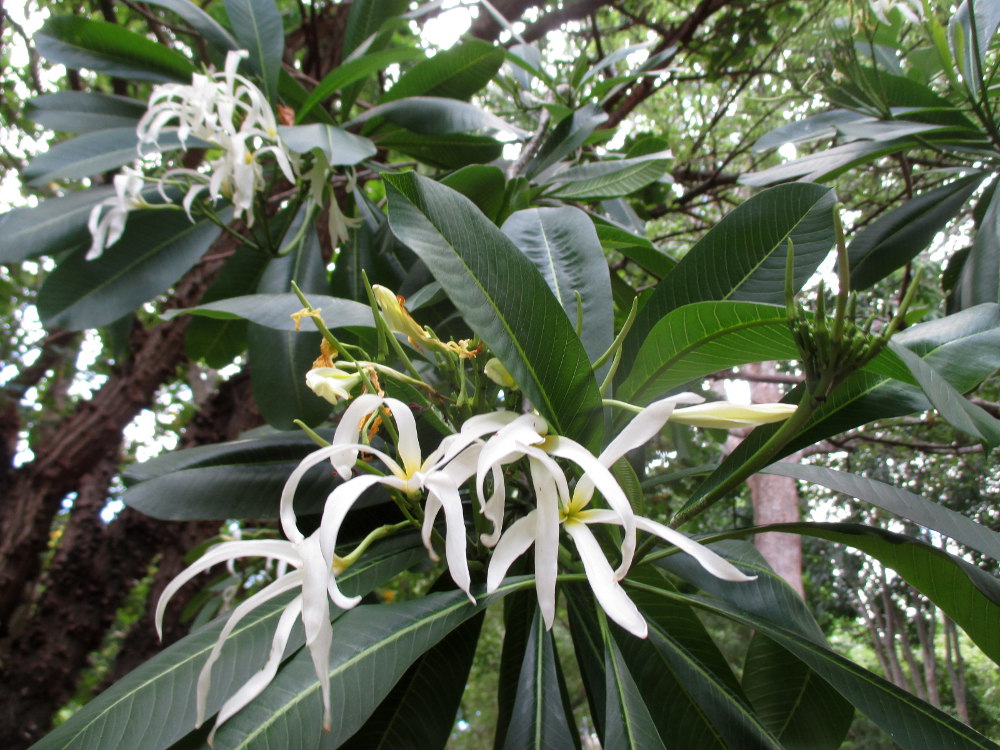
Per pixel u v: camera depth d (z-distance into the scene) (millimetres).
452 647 451
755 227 484
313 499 542
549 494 341
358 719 348
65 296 743
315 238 839
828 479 453
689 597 461
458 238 377
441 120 792
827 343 334
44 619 1200
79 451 1240
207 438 1214
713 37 1497
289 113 783
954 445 1104
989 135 744
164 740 341
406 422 372
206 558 347
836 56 825
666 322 413
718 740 485
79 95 810
